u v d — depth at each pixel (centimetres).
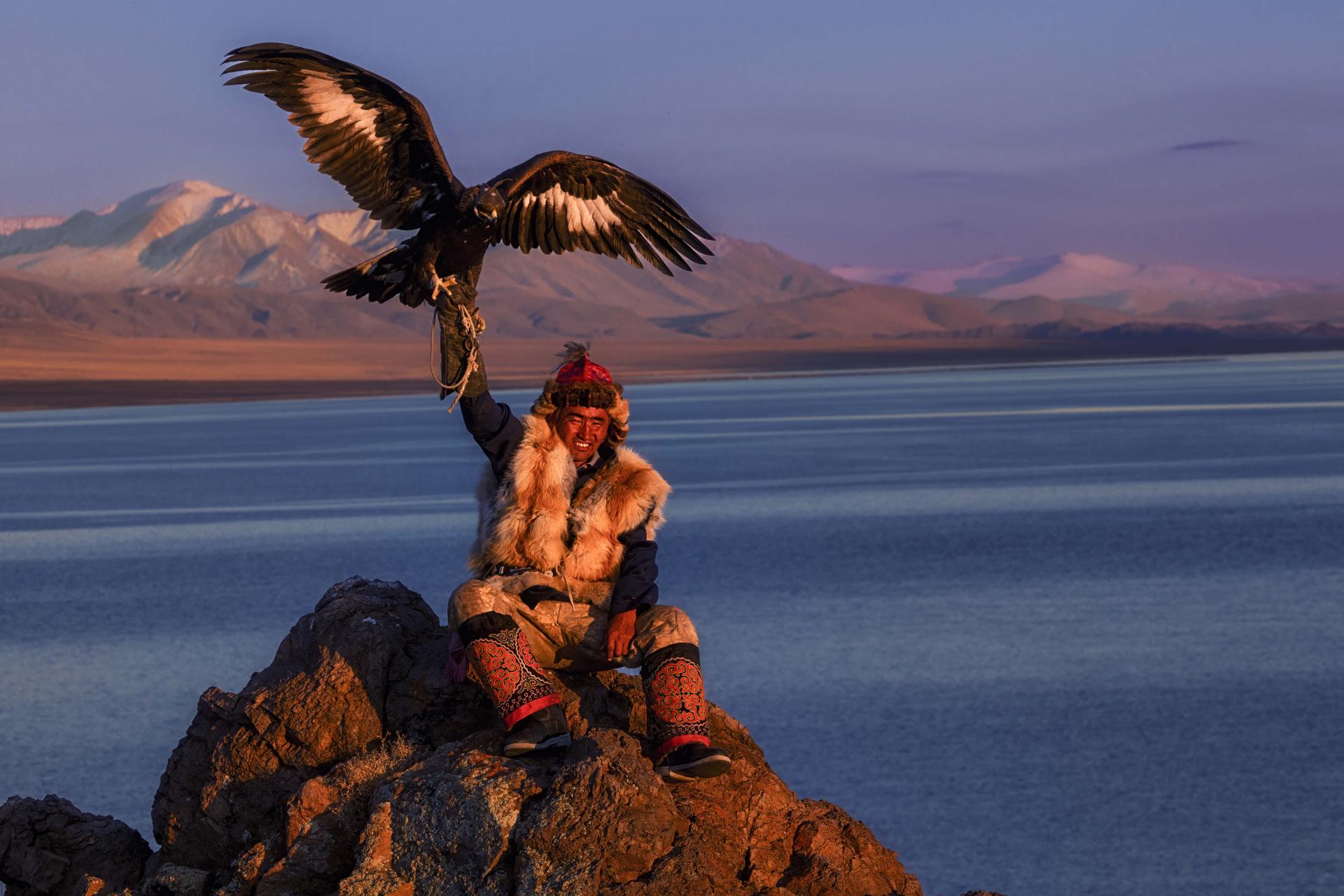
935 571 5859
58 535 6900
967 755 3359
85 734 3306
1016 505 7869
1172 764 3300
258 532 6781
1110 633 4731
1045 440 12062
